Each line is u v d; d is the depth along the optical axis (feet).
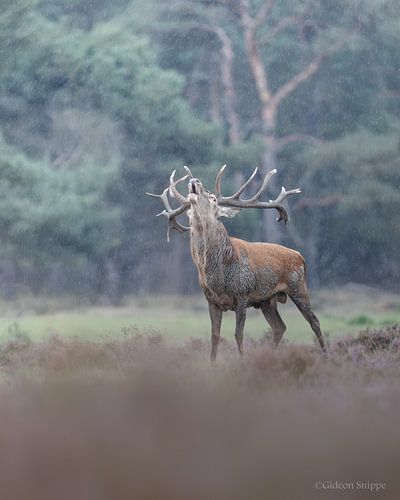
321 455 43.04
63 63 346.33
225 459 42.24
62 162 350.23
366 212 383.65
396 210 376.68
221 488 38.73
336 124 415.85
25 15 342.44
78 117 353.31
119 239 335.47
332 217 396.78
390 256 413.39
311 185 399.03
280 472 40.40
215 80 430.61
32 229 295.89
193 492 38.34
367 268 414.41
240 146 369.30
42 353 104.99
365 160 376.27
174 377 61.77
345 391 65.87
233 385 70.74
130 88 350.23
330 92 416.87
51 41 348.38
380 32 420.36
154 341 121.70
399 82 422.82
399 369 84.28
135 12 423.64
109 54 350.84
